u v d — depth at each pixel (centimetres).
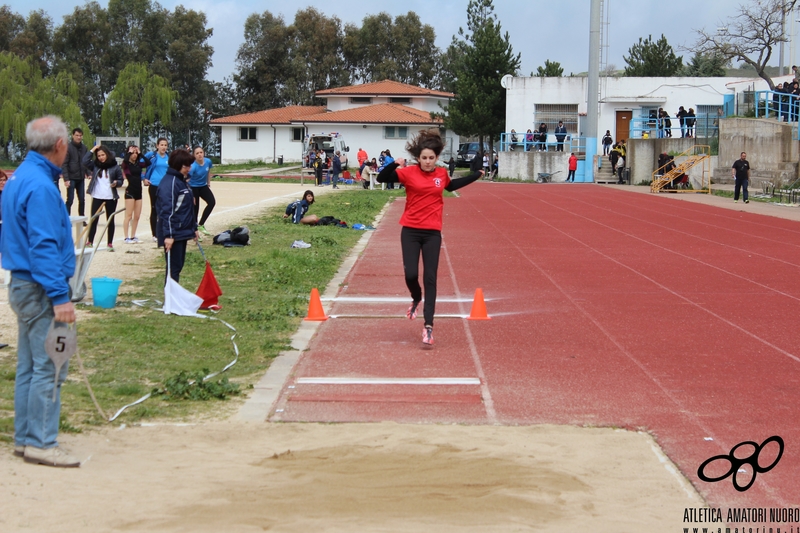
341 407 647
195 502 445
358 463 513
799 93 4184
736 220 2367
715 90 5234
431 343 838
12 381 688
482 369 761
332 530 411
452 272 1370
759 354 820
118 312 980
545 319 987
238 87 9094
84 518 419
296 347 843
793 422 614
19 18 8650
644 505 462
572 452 544
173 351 816
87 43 8538
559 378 730
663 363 784
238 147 7244
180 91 8531
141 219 2130
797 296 1144
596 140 4800
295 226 2031
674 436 581
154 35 8694
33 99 6016
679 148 4388
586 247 1711
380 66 9369
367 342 866
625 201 3181
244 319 966
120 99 7250
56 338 495
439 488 472
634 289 1198
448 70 9538
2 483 461
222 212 2422
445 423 608
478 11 7619
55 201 495
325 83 9312
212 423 605
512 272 1369
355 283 1250
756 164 3834
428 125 6431
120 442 556
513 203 3062
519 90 5419
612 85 5328
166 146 1595
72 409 621
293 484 476
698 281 1272
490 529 418
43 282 486
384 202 3081
